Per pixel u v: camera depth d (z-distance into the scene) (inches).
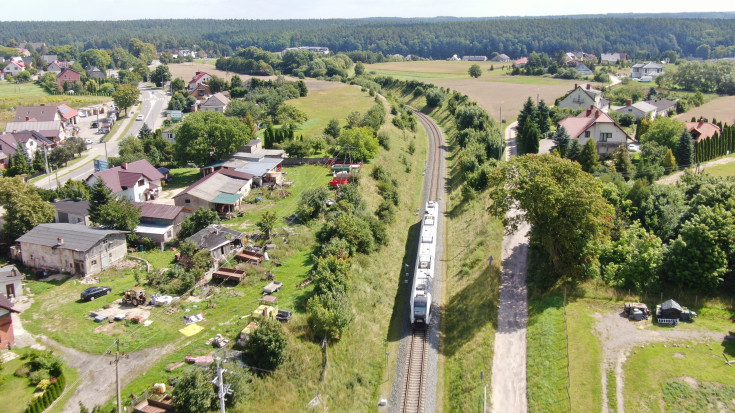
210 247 2380.7
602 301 2062.0
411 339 2060.8
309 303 1961.1
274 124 5167.3
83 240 2337.6
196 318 1945.1
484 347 1918.1
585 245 2111.2
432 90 6466.5
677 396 1579.7
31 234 2413.9
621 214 2516.0
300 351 1801.2
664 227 2464.3
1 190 2556.6
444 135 5162.4
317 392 1710.1
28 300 2105.1
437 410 1754.4
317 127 4899.1
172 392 1525.6
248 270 2295.8
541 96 6348.4
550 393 1694.1
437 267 2583.7
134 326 1911.9
